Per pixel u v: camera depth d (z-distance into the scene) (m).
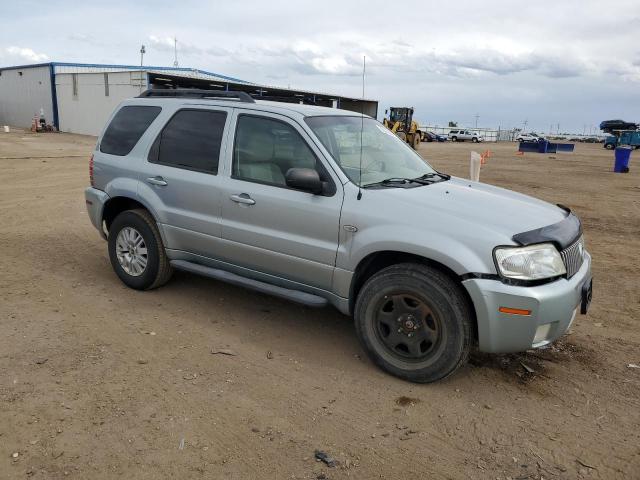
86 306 5.13
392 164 4.76
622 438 3.36
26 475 2.80
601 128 58.41
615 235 9.50
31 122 47.16
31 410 3.37
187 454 3.03
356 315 4.11
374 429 3.36
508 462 3.10
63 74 41.56
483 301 3.56
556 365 4.30
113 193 5.53
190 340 4.49
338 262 4.12
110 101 37.84
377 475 2.94
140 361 4.08
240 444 3.14
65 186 13.05
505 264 3.55
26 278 5.88
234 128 4.79
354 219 4.02
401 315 3.91
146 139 5.40
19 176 14.75
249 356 4.26
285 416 3.45
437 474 2.97
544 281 3.63
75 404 3.46
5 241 7.45
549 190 15.86
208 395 3.65
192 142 5.07
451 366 3.75
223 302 5.37
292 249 4.34
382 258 4.12
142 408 3.45
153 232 5.33
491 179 18.78
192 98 5.31
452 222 3.75
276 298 5.52
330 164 4.22
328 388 3.82
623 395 3.86
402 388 3.86
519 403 3.72
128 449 3.04
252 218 4.55
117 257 5.65
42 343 4.30
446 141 64.69
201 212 4.90
